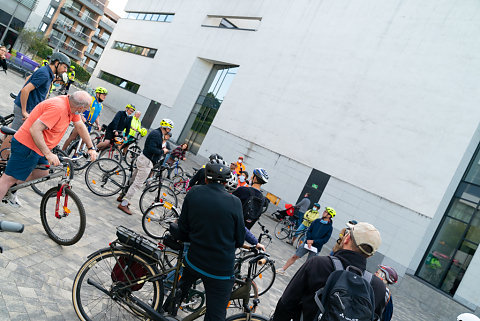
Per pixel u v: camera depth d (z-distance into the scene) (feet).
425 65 43.55
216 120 68.08
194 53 80.84
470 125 38.37
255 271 12.80
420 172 40.57
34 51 133.08
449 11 43.21
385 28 48.65
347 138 48.24
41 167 12.64
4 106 32.12
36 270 10.37
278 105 58.65
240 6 73.41
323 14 57.31
